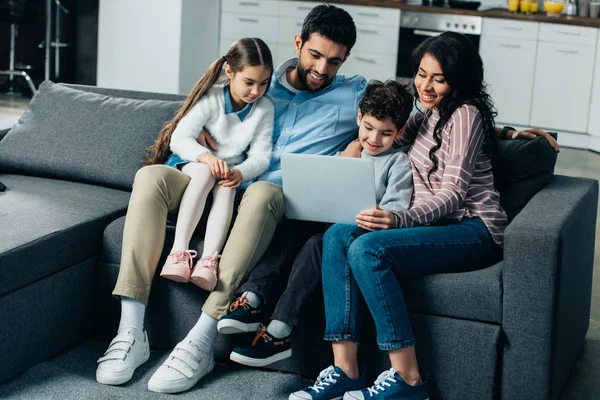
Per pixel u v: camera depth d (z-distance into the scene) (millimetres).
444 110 2500
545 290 2197
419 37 7000
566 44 6789
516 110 7031
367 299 2275
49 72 7363
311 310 2443
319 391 2295
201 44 7004
